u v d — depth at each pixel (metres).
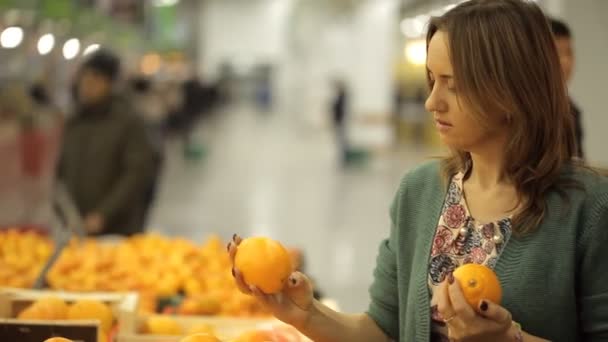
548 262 1.45
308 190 12.03
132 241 3.73
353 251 7.96
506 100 1.43
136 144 4.60
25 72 9.37
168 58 28.78
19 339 1.84
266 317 2.67
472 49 1.43
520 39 1.43
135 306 2.24
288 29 33.69
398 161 16.58
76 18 10.05
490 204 1.55
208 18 40.72
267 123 27.36
